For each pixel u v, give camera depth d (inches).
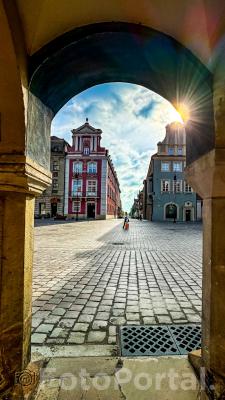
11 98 64.7
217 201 73.0
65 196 1792.6
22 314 75.1
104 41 73.7
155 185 1604.3
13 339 73.8
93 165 1791.3
